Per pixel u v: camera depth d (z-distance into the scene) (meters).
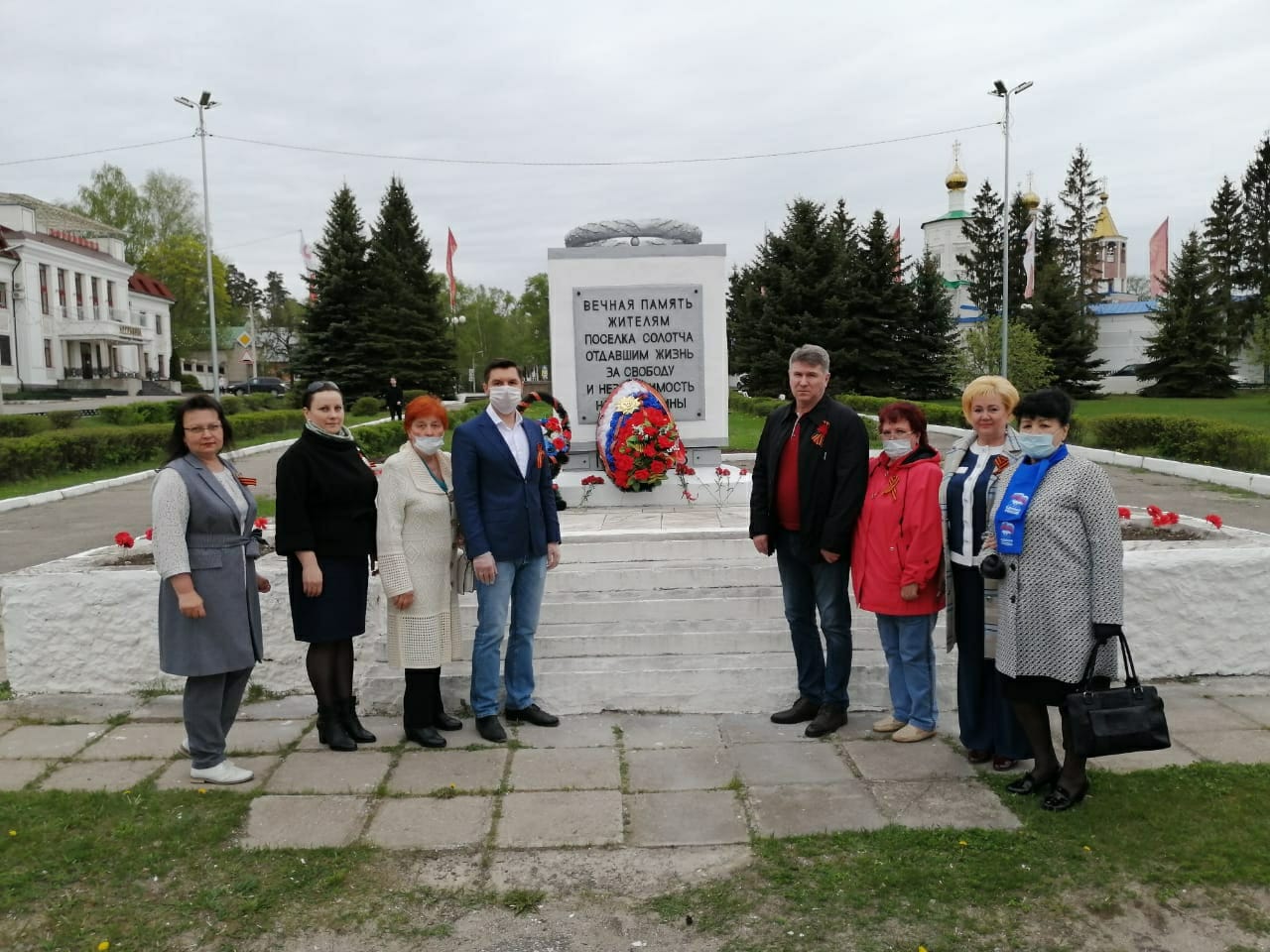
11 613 5.39
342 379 37.41
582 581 5.61
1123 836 3.48
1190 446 15.52
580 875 3.33
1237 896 3.09
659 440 7.47
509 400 4.52
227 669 4.06
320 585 4.32
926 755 4.35
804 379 4.50
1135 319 49.59
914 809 3.78
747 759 4.33
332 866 3.40
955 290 49.91
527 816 3.77
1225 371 40.31
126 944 2.94
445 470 4.68
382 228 42.31
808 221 36.97
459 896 3.20
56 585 5.40
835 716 4.64
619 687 5.02
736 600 5.45
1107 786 3.91
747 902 3.13
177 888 3.26
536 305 82.38
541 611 5.42
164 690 5.43
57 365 48.56
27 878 3.31
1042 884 3.18
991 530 3.82
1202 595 5.43
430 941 2.95
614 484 7.66
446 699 5.08
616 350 8.28
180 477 3.99
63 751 4.56
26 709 5.17
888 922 2.99
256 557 4.25
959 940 2.90
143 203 64.62
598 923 3.03
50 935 2.98
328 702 4.50
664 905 3.12
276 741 4.65
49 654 5.42
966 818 3.69
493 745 4.54
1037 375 30.58
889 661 4.60
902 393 37.75
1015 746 4.11
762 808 3.81
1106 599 3.60
